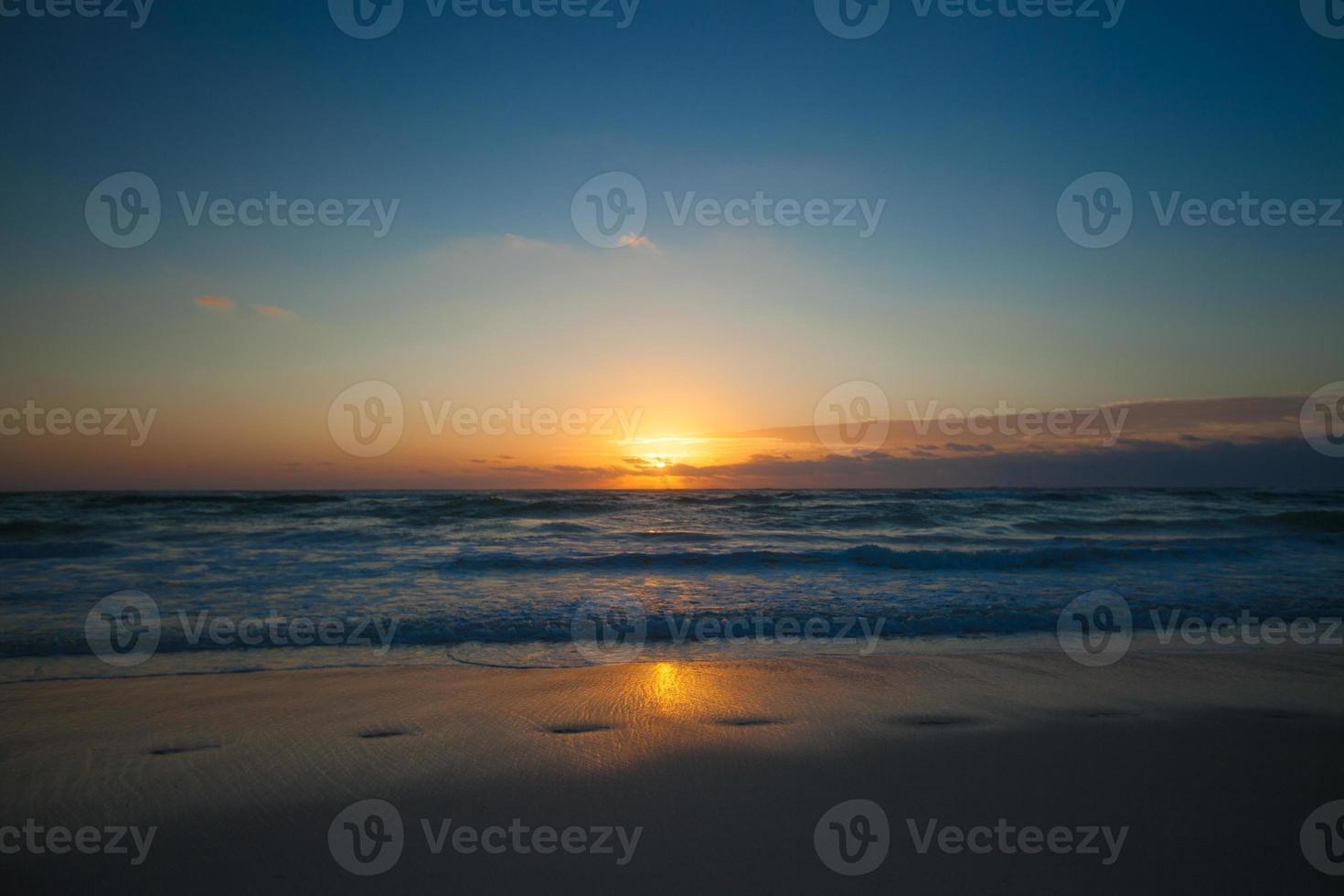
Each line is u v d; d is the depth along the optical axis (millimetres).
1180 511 29625
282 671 7309
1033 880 3537
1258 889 3461
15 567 13664
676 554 15656
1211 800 4434
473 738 5484
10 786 4594
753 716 6039
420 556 15961
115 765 4926
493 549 17734
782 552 15883
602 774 4824
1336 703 6414
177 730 5609
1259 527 24328
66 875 3594
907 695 6621
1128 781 4727
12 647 8000
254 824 4129
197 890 3486
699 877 3586
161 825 4113
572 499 31938
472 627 9180
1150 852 3801
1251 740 5488
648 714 6059
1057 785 4656
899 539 21391
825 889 3475
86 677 7004
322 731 5598
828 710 6176
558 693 6633
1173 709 6219
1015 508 30328
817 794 4539
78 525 21609
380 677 7141
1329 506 31922
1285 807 4344
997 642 8727
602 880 3553
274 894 3441
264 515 26219
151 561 14594
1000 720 5930
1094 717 6031
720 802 4422
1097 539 21328
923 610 10352
